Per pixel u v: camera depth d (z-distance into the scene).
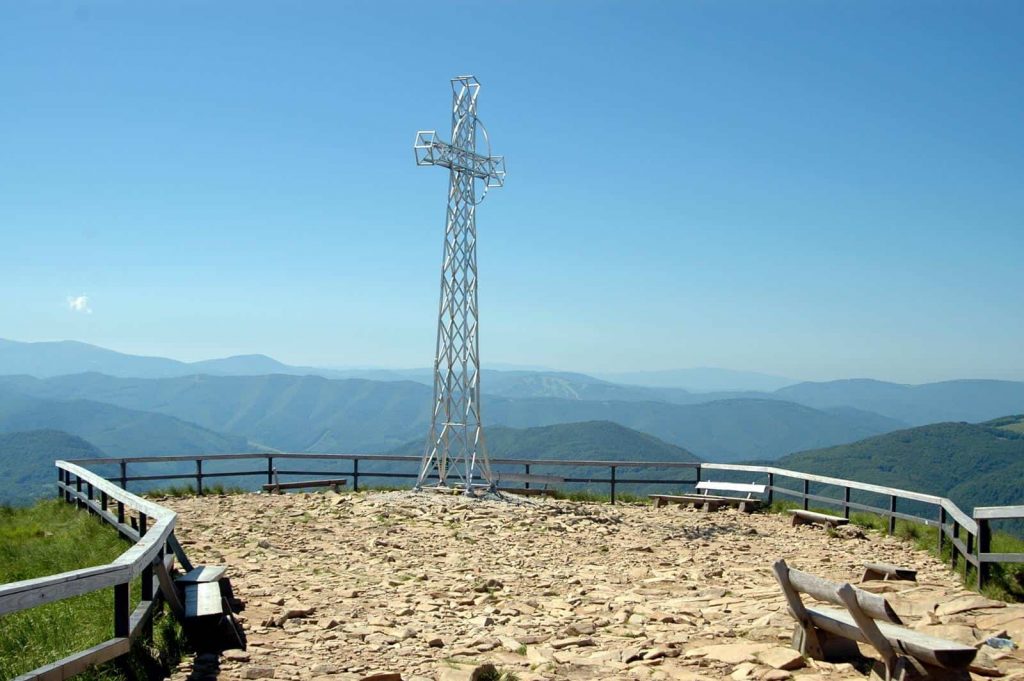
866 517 20.25
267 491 23.72
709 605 10.36
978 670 6.57
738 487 22.53
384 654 8.16
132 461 22.34
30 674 5.53
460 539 16.41
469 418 22.47
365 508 19.69
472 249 22.41
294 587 11.65
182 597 9.21
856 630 6.77
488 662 7.72
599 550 15.69
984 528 11.35
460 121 22.28
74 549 12.32
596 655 7.98
